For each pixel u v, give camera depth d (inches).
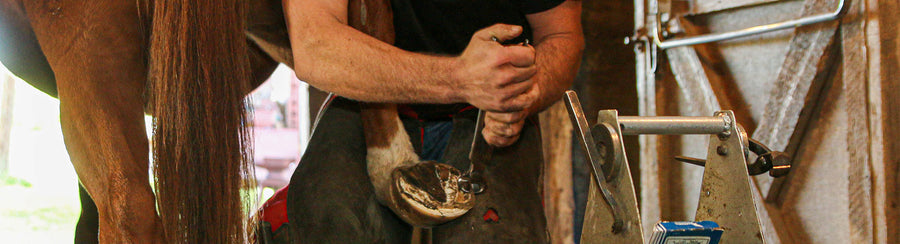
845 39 107.3
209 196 66.1
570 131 148.8
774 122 119.0
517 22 85.9
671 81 137.4
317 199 71.6
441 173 69.7
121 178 68.4
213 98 67.0
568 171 148.8
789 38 118.6
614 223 52.2
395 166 72.7
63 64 74.0
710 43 131.7
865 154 105.2
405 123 81.4
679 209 137.3
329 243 69.7
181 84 66.5
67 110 73.3
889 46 101.9
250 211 70.7
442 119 83.5
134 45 75.1
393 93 68.2
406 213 67.9
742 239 55.7
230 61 68.8
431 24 83.0
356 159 75.2
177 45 66.8
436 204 67.3
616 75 155.9
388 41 78.3
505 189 75.2
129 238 66.9
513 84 64.3
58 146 554.6
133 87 74.7
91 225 87.8
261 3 83.4
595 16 152.9
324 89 72.3
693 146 134.6
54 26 74.3
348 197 71.8
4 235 273.4
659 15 135.7
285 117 424.2
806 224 117.7
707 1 129.1
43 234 279.4
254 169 71.7
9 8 84.5
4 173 465.4
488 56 62.6
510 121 68.9
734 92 128.3
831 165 113.0
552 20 85.4
